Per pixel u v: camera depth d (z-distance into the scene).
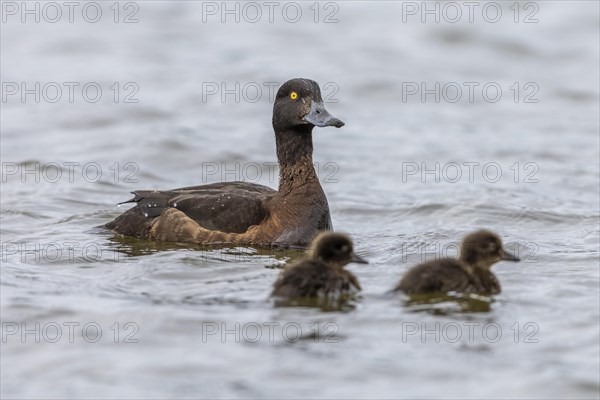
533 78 29.42
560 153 22.88
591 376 10.62
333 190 19.95
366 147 23.56
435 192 19.64
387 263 14.49
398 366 10.85
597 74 29.62
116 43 32.41
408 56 31.19
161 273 13.83
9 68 29.58
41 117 25.20
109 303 12.61
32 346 11.44
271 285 13.27
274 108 15.74
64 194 18.97
